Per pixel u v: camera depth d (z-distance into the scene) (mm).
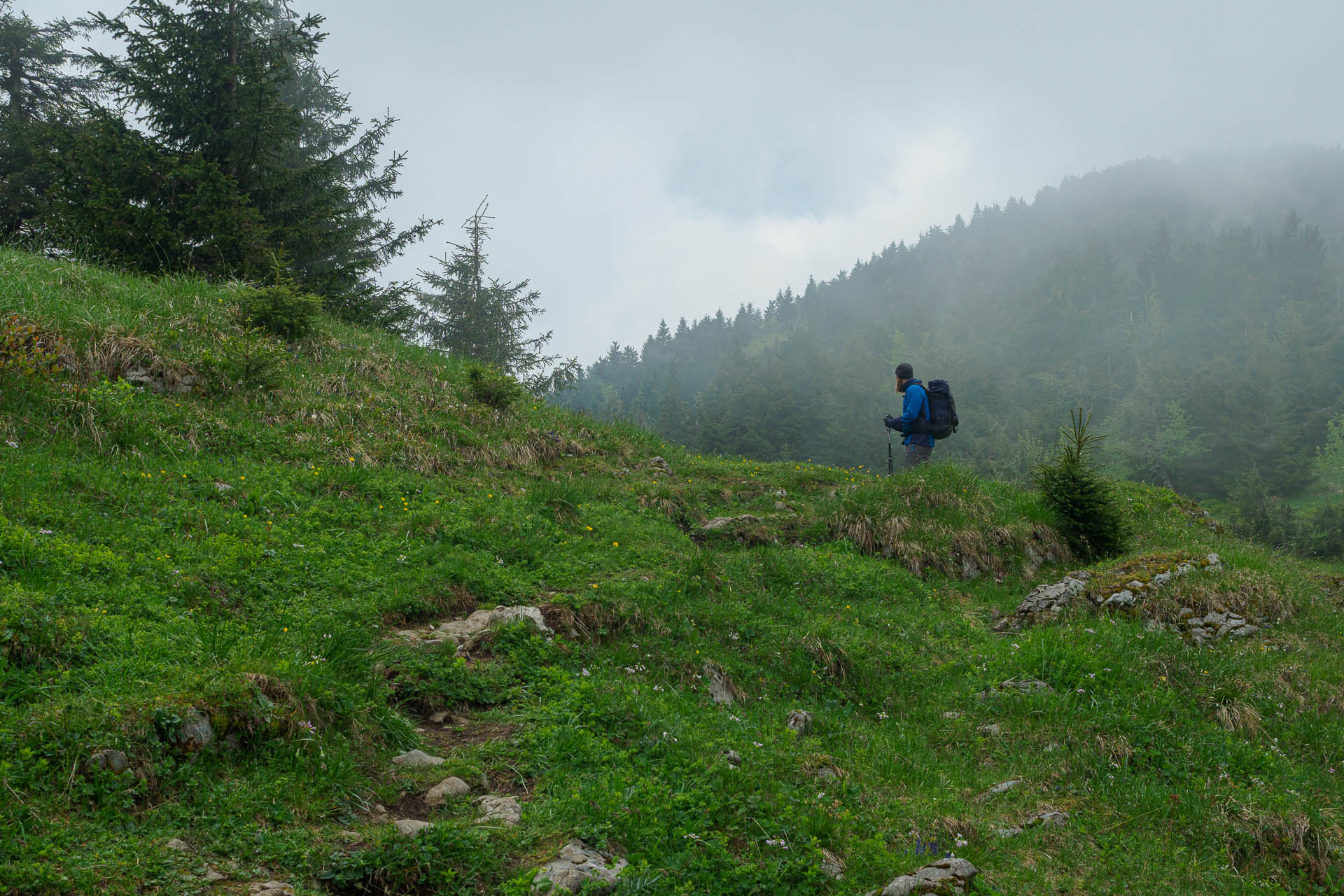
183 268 14500
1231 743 6129
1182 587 8812
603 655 6309
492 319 30734
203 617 5133
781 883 3795
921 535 10633
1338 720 6676
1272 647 7941
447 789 4125
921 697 7051
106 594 4973
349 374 11398
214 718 3791
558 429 12430
